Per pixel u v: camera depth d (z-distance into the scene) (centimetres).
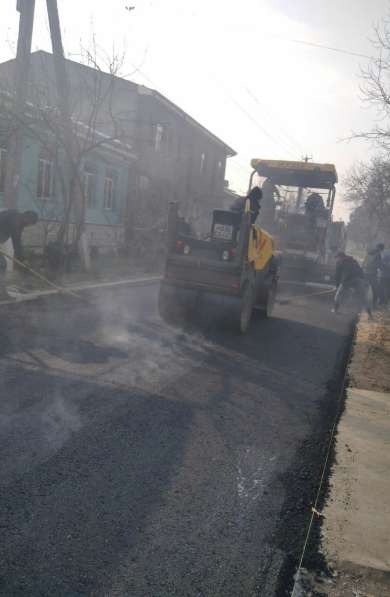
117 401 543
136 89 2431
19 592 263
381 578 302
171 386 616
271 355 841
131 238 2378
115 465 407
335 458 456
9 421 462
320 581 296
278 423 543
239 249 932
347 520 359
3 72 1623
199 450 454
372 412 591
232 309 944
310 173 1781
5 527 314
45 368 621
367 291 1357
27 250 1341
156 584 282
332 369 796
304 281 1798
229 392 624
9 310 912
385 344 1009
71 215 1816
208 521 347
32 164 1591
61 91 1295
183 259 956
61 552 298
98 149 1973
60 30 1270
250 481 409
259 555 318
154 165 2639
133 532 325
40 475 378
